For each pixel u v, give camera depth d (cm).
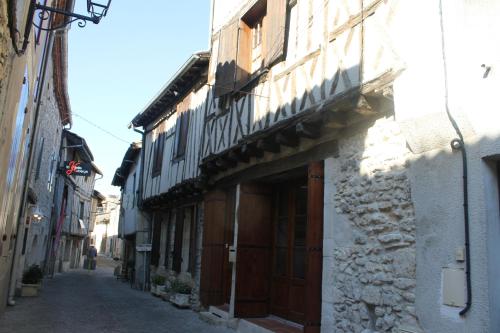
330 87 530
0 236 471
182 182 962
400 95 397
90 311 895
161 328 721
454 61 351
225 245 822
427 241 366
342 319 474
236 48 790
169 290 1087
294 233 682
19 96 484
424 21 390
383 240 425
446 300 342
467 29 347
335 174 515
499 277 317
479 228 323
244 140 666
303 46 601
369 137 462
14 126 464
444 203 354
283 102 628
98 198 3672
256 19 792
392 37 437
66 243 2481
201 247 931
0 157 383
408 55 404
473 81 337
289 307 669
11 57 379
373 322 437
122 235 1900
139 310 925
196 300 916
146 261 1412
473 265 323
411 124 381
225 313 738
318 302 517
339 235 496
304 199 670
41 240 1493
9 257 721
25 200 876
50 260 1783
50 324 727
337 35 530
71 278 1864
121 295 1227
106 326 728
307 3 605
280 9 656
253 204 735
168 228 1238
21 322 733
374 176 449
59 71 1347
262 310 718
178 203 1120
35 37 580
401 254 402
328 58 541
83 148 2050
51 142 1444
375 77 445
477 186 328
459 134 343
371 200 450
